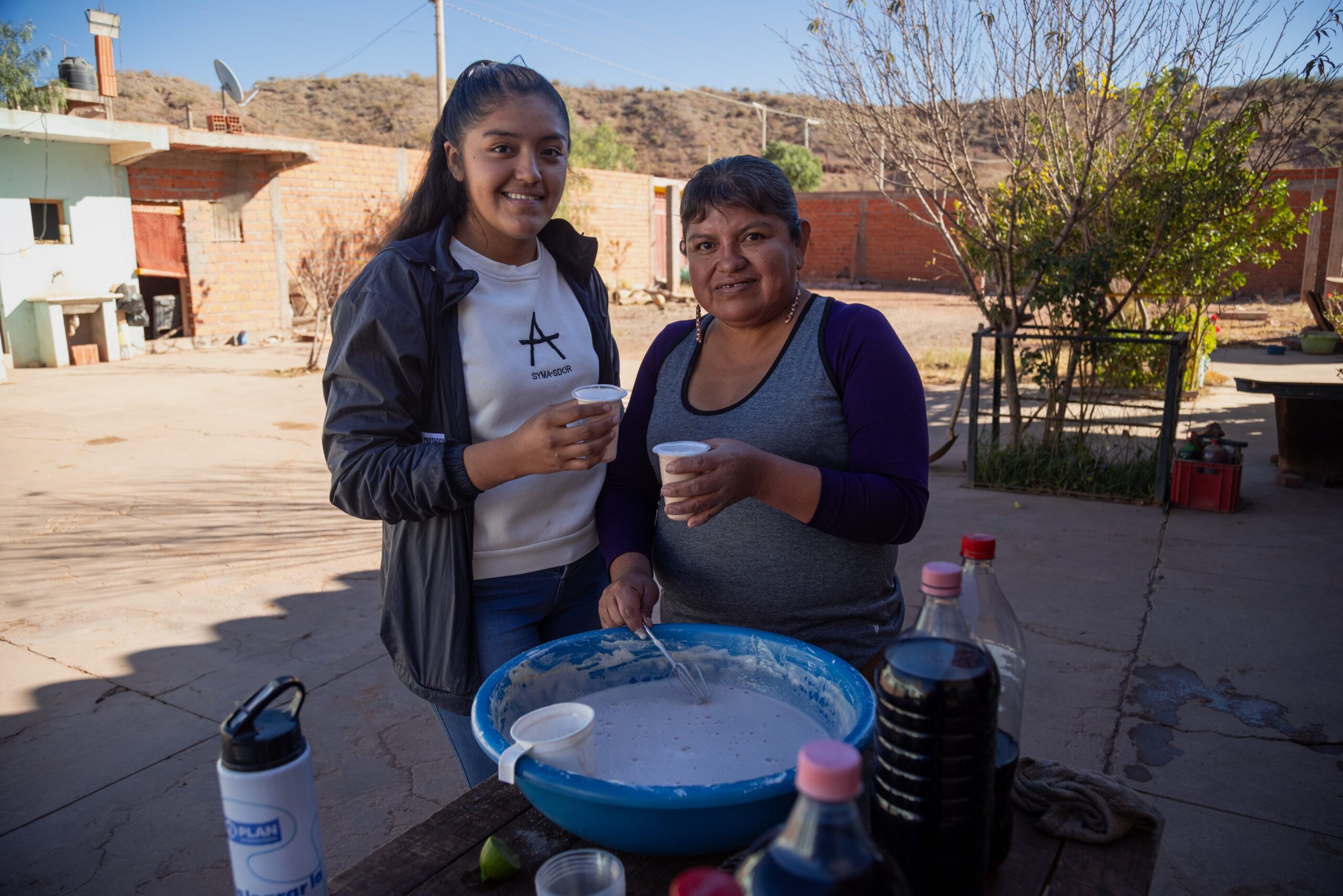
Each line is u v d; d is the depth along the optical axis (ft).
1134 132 19.29
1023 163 19.13
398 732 10.34
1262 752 9.63
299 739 3.22
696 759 4.11
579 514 6.02
